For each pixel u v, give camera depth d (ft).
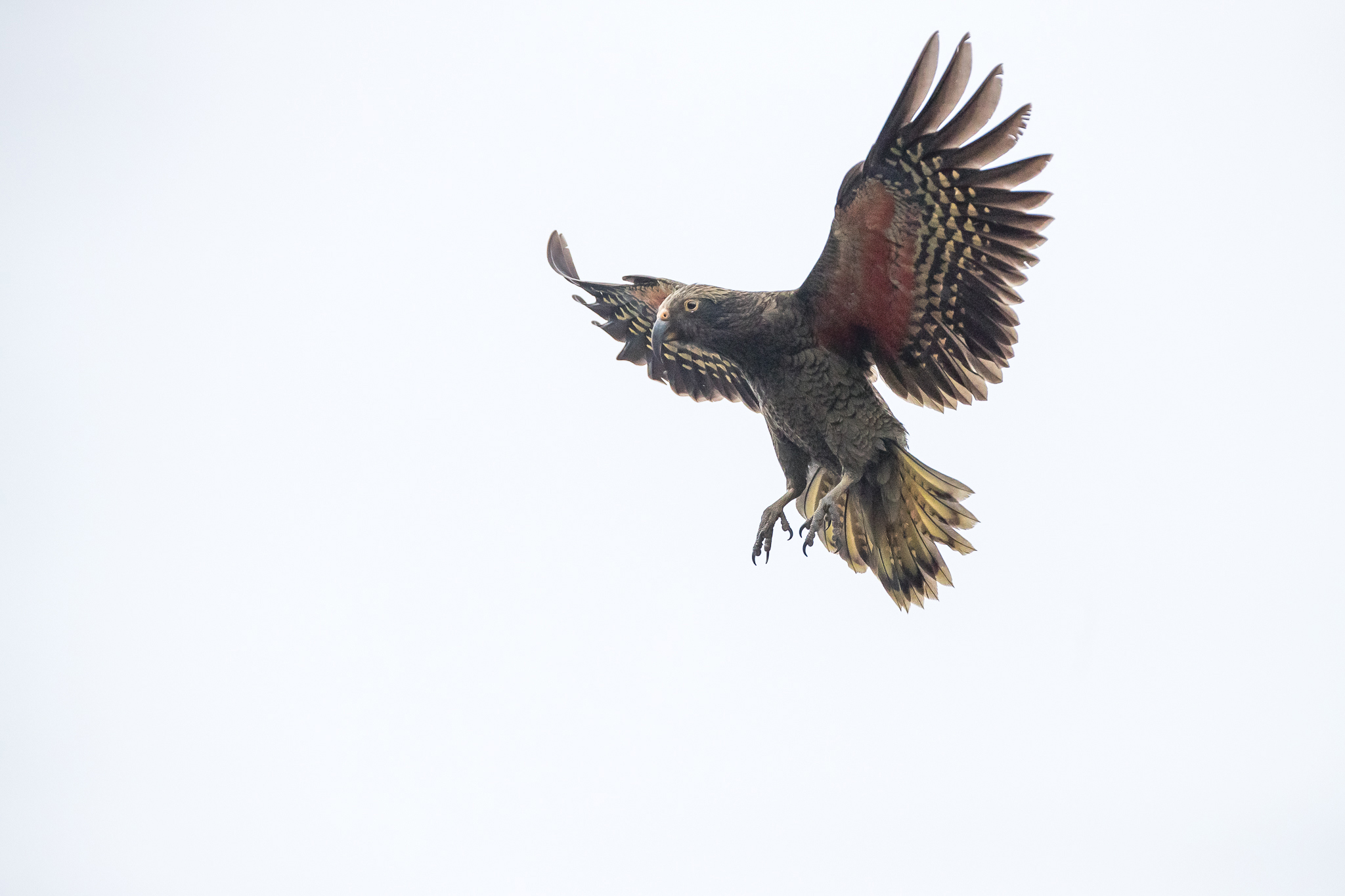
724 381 43.14
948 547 34.63
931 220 31.58
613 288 42.68
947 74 29.09
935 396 34.86
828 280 33.88
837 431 34.99
